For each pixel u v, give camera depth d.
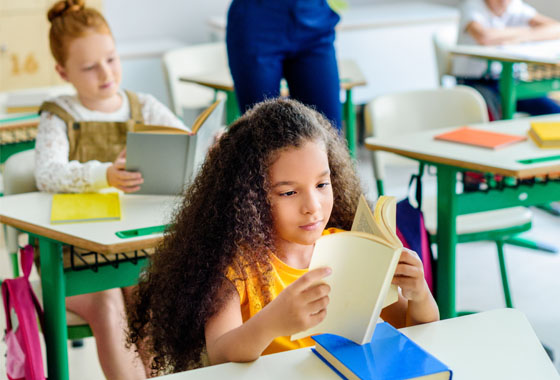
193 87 3.98
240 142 1.21
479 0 4.05
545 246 3.27
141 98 2.29
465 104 2.75
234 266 1.21
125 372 1.82
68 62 2.14
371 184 4.04
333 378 1.03
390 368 1.01
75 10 2.15
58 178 1.95
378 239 0.97
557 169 1.95
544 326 2.68
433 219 2.40
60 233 1.66
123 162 1.92
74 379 2.30
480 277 3.07
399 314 1.30
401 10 5.02
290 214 1.20
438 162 2.06
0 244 3.31
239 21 2.34
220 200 1.22
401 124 2.71
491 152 2.09
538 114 3.94
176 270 1.23
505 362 1.08
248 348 1.06
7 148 2.86
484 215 2.44
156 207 1.83
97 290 1.77
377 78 4.70
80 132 2.15
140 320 1.38
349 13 4.95
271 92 2.39
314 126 1.21
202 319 1.19
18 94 3.29
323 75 2.39
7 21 4.02
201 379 1.04
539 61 3.31
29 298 1.66
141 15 4.84
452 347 1.12
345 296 1.03
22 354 1.62
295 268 1.27
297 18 2.29
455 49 3.64
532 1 1.75
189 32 4.99
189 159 1.85
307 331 1.04
